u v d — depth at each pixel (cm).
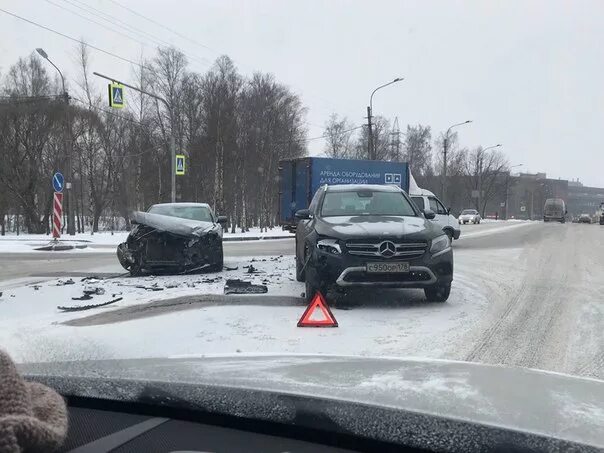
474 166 8750
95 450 155
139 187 4191
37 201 4053
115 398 191
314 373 226
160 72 4109
